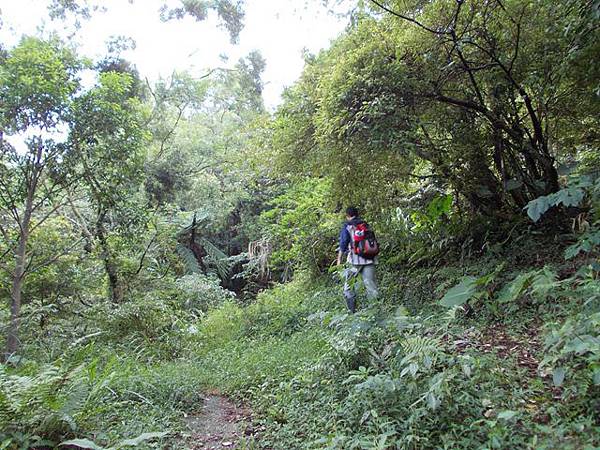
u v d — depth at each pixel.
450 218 7.25
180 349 7.99
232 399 4.96
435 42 5.45
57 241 8.26
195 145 15.31
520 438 2.57
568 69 5.06
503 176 6.52
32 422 3.32
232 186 16.53
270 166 7.81
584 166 7.03
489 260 6.09
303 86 6.75
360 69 5.34
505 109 6.13
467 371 3.08
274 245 13.84
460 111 6.31
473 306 5.18
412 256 7.39
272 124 7.37
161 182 12.35
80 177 7.02
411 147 5.26
